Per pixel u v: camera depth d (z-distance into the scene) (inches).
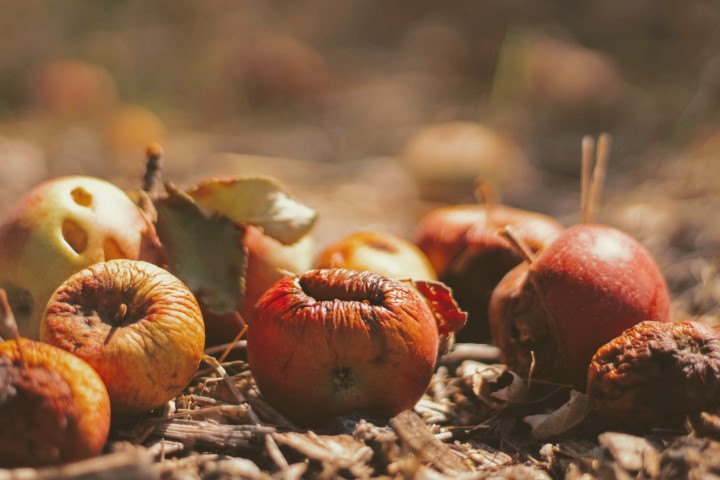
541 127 56.0
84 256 20.2
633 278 20.7
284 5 81.4
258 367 19.4
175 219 21.2
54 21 63.4
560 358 20.9
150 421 19.1
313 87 65.9
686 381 18.9
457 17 81.0
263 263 22.4
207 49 65.1
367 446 18.5
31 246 20.1
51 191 20.5
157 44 64.6
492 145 43.7
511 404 20.9
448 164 42.5
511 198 43.4
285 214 22.0
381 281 19.4
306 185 45.9
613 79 61.2
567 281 20.6
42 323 18.6
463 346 24.3
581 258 20.7
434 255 25.0
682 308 26.3
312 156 52.7
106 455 17.9
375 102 65.5
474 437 20.5
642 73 64.4
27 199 20.6
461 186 42.8
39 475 16.5
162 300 18.7
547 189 45.1
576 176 47.6
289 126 60.1
